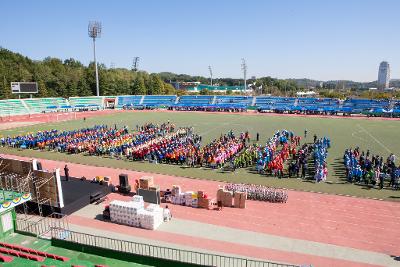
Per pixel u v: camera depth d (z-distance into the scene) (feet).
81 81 434.30
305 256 65.46
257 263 62.90
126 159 146.00
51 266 57.47
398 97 433.48
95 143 163.43
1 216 74.28
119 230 77.92
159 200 93.66
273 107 321.73
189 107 346.95
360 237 73.10
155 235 75.10
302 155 129.90
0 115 299.58
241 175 119.85
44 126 243.81
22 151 163.43
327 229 77.05
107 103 384.68
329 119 265.13
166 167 131.75
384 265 62.13
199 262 63.62
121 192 103.04
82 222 82.58
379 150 153.58
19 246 67.00
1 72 417.90
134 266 60.44
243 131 208.74
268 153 133.18
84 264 61.05
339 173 120.47
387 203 92.38
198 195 90.74
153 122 256.11
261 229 77.41
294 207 90.22
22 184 88.63
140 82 484.33
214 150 142.00
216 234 75.20
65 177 109.50
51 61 599.57
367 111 283.59
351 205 91.15
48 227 79.36
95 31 364.58
